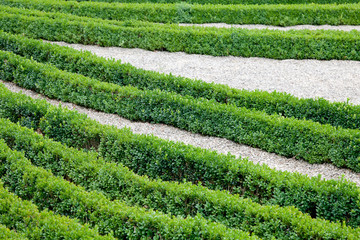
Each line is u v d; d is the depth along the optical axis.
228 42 19.59
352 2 24.70
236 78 17.11
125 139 11.30
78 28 20.64
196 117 13.49
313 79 16.98
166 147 10.76
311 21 22.94
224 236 7.77
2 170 10.39
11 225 8.42
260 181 9.79
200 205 9.16
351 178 11.29
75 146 12.37
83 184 10.37
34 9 23.64
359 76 17.23
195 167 10.39
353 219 9.02
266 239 8.48
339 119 13.20
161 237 8.20
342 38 18.83
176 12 23.39
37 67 16.08
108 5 23.66
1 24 20.91
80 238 7.70
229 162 10.22
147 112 14.15
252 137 12.74
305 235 8.16
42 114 13.08
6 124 12.18
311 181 9.56
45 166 11.03
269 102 13.93
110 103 14.70
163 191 9.57
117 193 9.95
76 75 15.84
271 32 19.66
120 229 8.45
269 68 18.16
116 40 20.45
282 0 25.23
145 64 18.41
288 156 12.41
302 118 13.54
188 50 19.94
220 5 23.95
